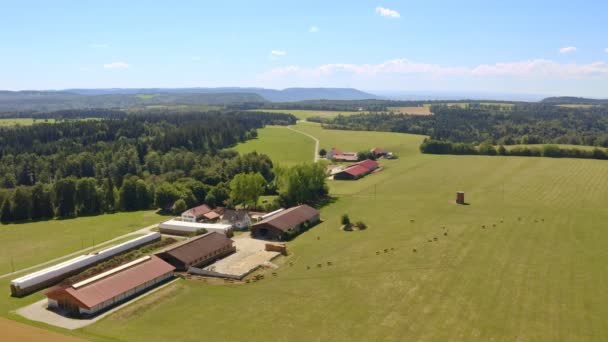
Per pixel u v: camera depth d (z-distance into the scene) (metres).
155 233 103.06
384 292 67.44
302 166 136.50
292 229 104.81
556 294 64.25
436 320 57.97
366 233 101.12
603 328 54.66
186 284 75.06
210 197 136.62
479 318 58.06
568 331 54.22
